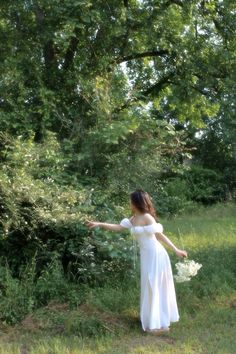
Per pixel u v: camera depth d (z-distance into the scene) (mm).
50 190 8047
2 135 8750
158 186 10266
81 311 7359
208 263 9742
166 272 7301
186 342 6699
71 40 11203
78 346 6559
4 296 7543
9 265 8219
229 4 14125
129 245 8367
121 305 7727
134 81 14953
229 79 13797
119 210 8828
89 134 9156
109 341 6730
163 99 17844
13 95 9828
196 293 8578
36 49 10570
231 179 27047
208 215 19188
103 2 11719
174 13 13570
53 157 8680
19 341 6746
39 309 7434
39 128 9750
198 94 14375
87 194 8461
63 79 10531
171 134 9562
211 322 7438
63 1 10508
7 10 11070
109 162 9289
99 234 8227
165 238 7453
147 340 6844
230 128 16875
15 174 8070
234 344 6617
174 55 13906
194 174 26531
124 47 12328
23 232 8062
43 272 8039
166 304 7250
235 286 8969
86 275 8219
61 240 8398
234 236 12672
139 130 9344
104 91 9859
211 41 14367
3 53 10578
